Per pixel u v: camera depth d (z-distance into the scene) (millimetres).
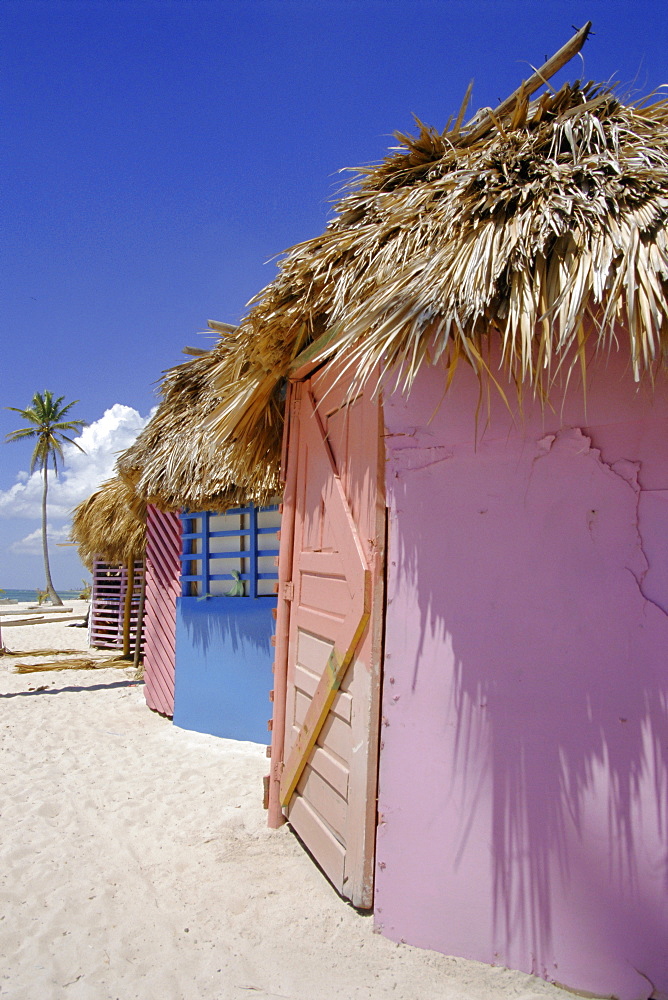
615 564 2334
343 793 2951
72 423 44844
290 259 3162
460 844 2477
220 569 6297
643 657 2246
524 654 2449
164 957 2557
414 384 2801
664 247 2016
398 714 2666
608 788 2252
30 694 8234
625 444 2361
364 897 2674
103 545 11969
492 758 2457
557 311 2119
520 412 2359
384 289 2482
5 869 3340
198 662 6305
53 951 2615
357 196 3139
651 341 1914
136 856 3506
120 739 6031
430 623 2645
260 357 3689
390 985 2316
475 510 2613
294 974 2410
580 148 2467
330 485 3391
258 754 5391
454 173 2645
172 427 6371
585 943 2232
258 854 3451
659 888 2148
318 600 3443
